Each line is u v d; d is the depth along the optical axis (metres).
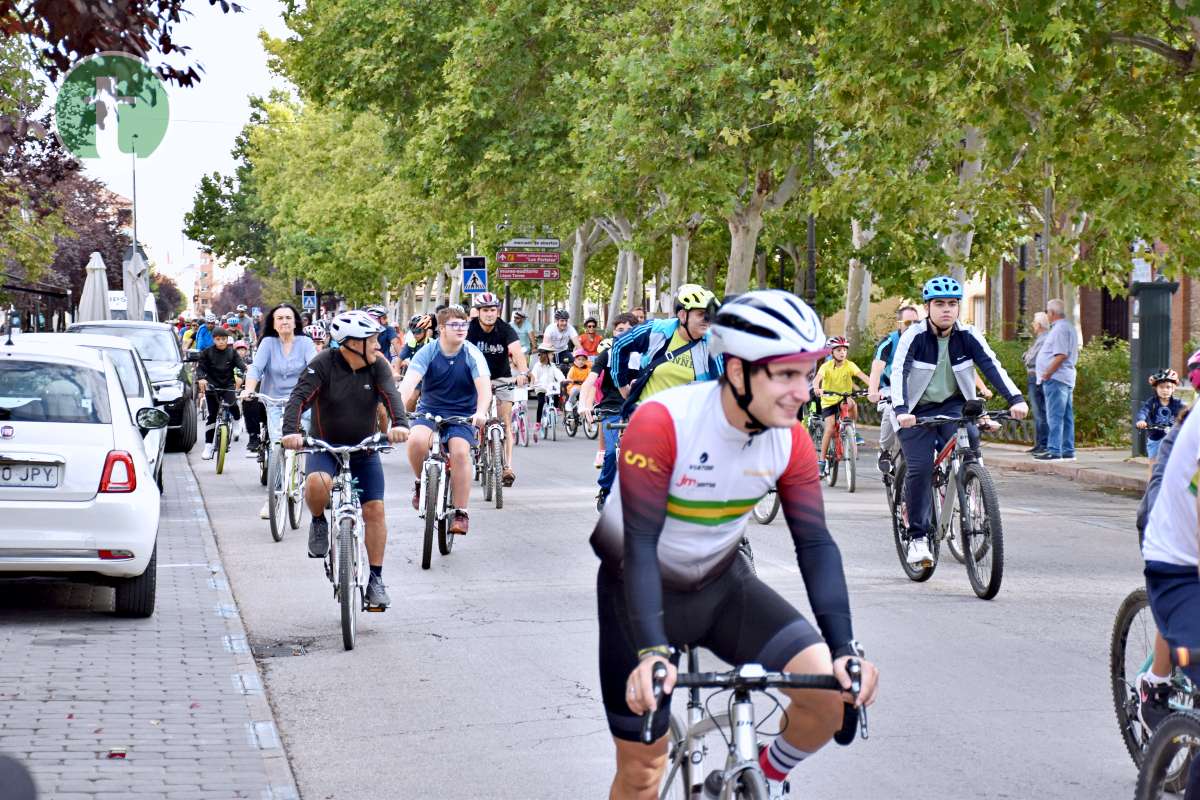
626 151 35.59
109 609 11.91
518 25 44.41
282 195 92.12
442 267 70.31
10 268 35.91
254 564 14.70
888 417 15.78
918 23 20.92
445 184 46.62
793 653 4.73
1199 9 19.38
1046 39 20.16
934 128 26.88
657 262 62.69
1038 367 25.53
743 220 39.47
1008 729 8.15
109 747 7.59
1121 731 7.33
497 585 13.32
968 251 37.78
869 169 30.14
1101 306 52.00
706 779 4.72
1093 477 23.23
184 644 10.43
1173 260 24.84
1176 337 42.94
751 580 4.98
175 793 6.82
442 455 14.75
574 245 61.31
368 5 48.12
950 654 10.09
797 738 4.81
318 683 9.52
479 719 8.57
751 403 4.52
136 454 11.23
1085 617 11.48
